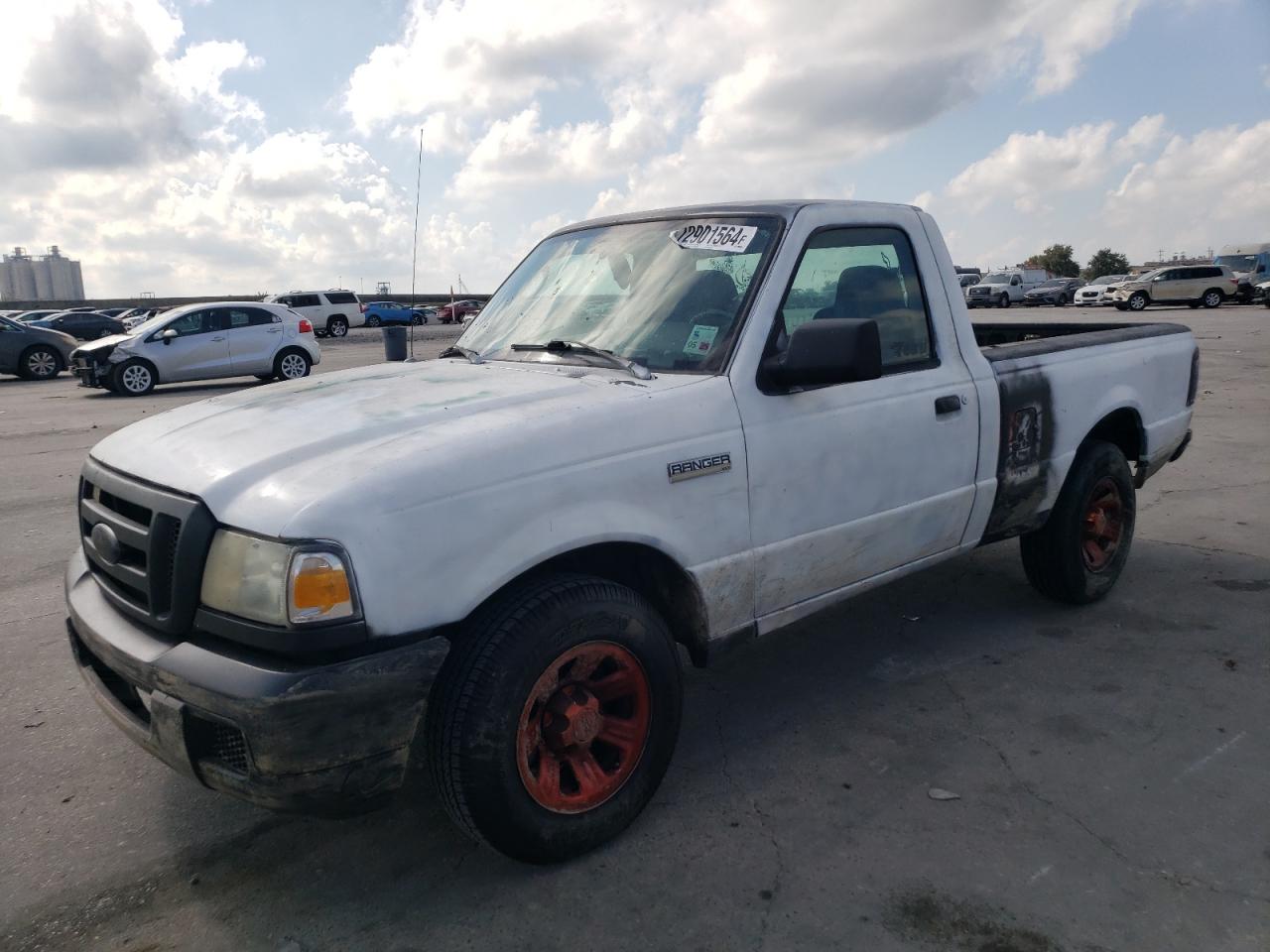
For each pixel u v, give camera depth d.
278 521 2.28
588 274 3.72
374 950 2.45
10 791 3.27
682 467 2.88
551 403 2.82
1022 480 4.09
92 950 2.48
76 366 16.62
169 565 2.48
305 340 18.33
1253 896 2.54
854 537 3.43
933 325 3.80
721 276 3.34
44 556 6.01
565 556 2.81
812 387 3.27
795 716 3.68
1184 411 5.16
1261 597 4.76
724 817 2.99
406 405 2.87
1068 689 3.82
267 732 2.23
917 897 2.58
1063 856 2.74
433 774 2.58
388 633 2.33
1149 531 5.99
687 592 3.03
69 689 4.09
